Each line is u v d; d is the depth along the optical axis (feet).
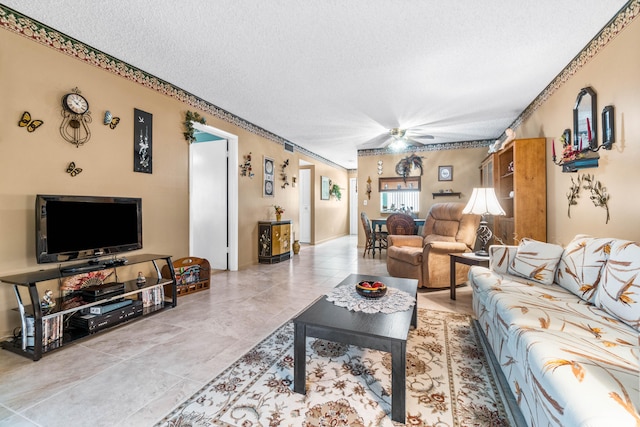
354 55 8.38
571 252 6.28
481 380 5.21
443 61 8.70
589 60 7.66
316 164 24.12
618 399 2.64
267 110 13.08
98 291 7.17
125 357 6.05
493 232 14.89
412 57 8.48
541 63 8.79
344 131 16.42
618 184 6.60
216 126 12.64
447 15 6.63
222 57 8.59
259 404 4.62
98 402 4.65
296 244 19.20
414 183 20.22
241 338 6.93
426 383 5.13
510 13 6.55
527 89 10.64
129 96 9.15
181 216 11.08
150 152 9.86
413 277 11.02
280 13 6.60
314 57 8.53
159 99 10.12
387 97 11.43
